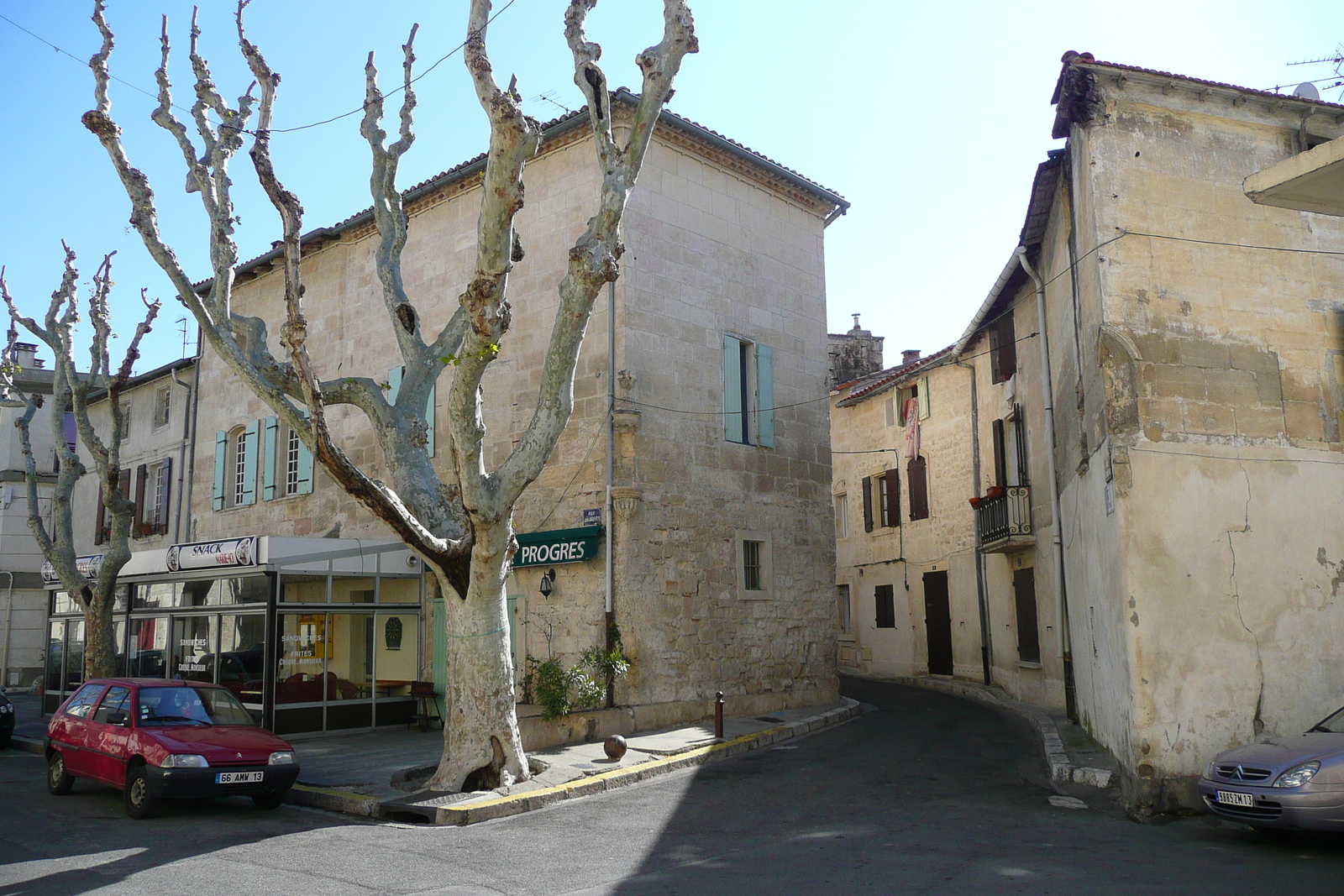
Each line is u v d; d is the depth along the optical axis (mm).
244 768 9914
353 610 16344
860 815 9219
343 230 19906
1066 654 15117
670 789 10914
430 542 10266
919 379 23766
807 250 19500
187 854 7895
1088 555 12383
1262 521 9992
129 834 8867
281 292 21812
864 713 17969
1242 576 9812
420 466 11031
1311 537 10078
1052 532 15984
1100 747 12078
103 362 17203
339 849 8047
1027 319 17297
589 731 13602
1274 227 10852
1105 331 10203
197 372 24109
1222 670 9547
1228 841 8000
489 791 10094
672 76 10203
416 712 16875
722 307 17375
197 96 11930
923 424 23625
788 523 18062
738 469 17172
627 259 15789
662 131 16625
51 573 22000
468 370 9656
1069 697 15039
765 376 18031
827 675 18297
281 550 15547
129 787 9945
